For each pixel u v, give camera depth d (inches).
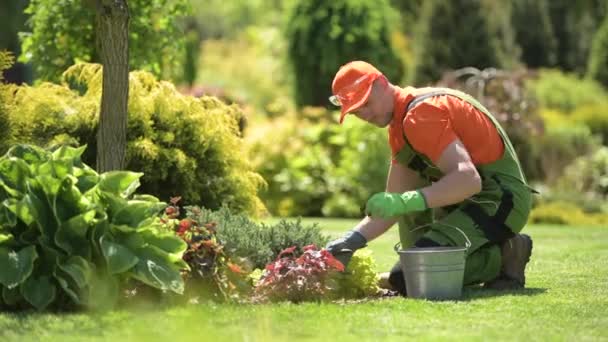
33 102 413.4
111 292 277.3
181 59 603.8
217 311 274.4
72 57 526.3
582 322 268.2
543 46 1541.6
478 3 1184.8
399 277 325.1
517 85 906.1
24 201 274.5
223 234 314.7
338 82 322.0
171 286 278.2
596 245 501.7
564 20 1606.8
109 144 339.9
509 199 324.8
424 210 328.8
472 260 327.3
